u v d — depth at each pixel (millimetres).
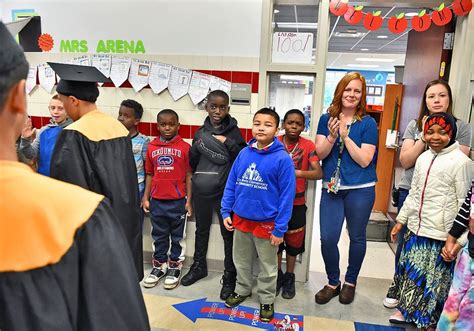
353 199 2307
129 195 1651
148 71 2732
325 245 2410
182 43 2664
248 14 2545
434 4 2535
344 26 5902
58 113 2326
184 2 2613
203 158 2504
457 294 1685
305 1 2555
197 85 2684
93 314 552
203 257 2693
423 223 1976
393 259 3207
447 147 1916
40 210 520
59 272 520
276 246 2172
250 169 2135
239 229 2240
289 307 2365
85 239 555
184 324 2146
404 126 3656
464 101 2477
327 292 2439
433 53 2875
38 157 2311
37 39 2850
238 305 2359
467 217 1759
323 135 2359
